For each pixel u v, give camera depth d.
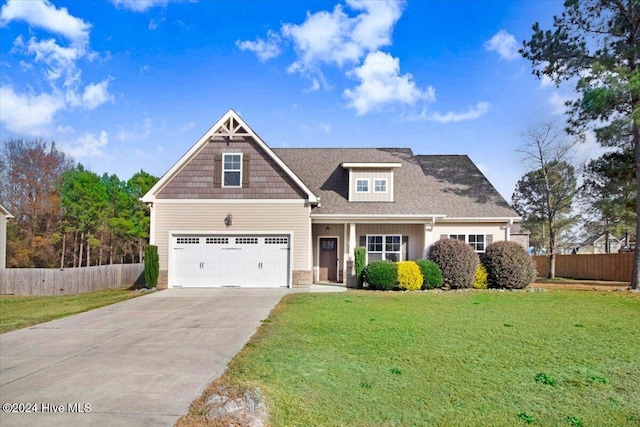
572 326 10.24
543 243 40.12
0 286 22.50
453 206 20.27
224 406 5.11
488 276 17.84
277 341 8.38
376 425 5.10
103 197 47.88
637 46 17.12
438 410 5.53
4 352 8.16
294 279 17.98
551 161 28.14
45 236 42.03
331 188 21.11
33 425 4.77
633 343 8.70
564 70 19.08
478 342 8.59
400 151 24.73
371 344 8.27
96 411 5.12
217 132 18.36
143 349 8.08
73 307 14.55
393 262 17.58
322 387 6.02
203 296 15.62
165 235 18.09
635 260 17.98
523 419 5.35
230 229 18.08
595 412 5.60
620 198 22.83
